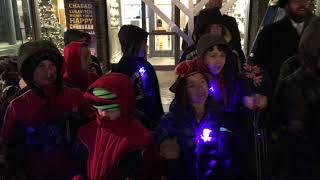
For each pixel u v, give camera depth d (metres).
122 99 1.64
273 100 1.90
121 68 2.71
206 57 2.02
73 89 2.06
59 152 1.89
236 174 1.87
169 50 9.59
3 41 7.62
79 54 2.44
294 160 1.82
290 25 2.50
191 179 1.83
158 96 2.84
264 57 2.61
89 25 6.34
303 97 1.72
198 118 1.85
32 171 1.91
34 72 1.85
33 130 1.87
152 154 1.72
